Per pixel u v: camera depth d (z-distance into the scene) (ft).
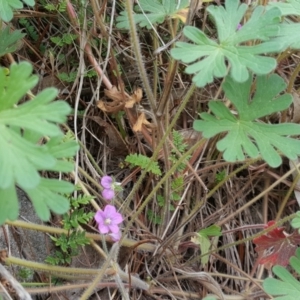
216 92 1.42
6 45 1.23
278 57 1.30
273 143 0.93
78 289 1.21
